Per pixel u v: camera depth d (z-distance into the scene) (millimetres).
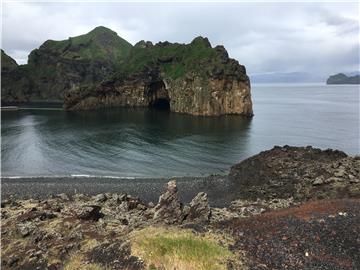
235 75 171625
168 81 196625
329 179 56844
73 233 35188
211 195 61188
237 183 65625
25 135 120250
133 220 40281
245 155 91000
